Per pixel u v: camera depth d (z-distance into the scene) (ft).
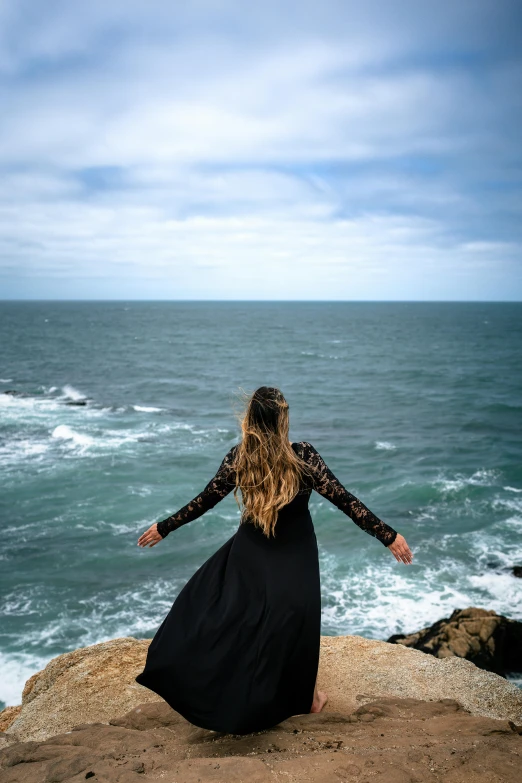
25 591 45.96
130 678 12.78
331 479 8.79
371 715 10.40
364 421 115.55
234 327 454.81
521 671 36.63
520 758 7.66
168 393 146.82
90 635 40.55
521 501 66.54
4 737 11.11
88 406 125.80
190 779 7.27
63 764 8.16
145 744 9.42
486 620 37.29
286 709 8.73
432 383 169.07
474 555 52.29
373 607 43.80
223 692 8.48
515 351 269.44
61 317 598.75
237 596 8.84
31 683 14.74
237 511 61.41
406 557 8.56
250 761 7.61
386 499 67.82
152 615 43.09
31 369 189.88
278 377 181.27
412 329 440.45
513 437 100.68
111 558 51.47
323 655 13.37
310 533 9.18
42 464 77.41
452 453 89.40
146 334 366.22
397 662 13.02
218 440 93.97
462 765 7.50
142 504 63.67
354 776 7.30
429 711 10.81
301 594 8.67
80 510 61.72
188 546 54.03
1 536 55.36
